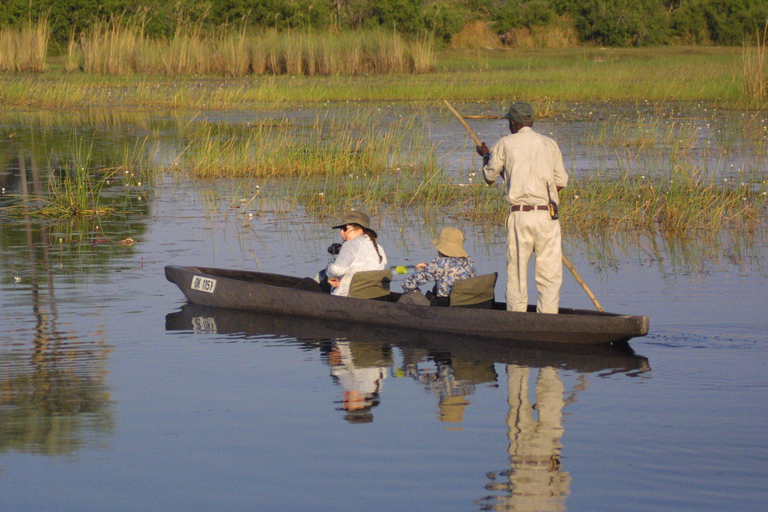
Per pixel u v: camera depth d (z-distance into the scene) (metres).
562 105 74.81
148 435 15.14
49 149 53.88
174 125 64.38
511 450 14.42
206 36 102.81
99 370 18.67
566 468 13.77
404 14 127.88
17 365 18.98
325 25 117.62
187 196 40.44
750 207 35.62
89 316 22.97
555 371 18.59
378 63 98.19
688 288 25.11
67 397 17.03
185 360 19.41
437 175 42.78
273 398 16.95
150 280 26.77
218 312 23.62
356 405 16.55
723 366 18.73
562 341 20.47
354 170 45.84
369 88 82.19
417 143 51.16
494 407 16.42
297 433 15.18
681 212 34.22
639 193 37.75
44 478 13.56
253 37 101.19
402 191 40.38
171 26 108.69
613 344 20.36
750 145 52.31
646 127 56.41
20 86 79.75
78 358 19.48
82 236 32.72
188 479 13.48
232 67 96.31
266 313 23.58
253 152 49.44
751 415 15.92
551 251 20.89
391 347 20.47
